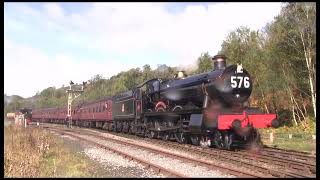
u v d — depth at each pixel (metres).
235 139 17.02
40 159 14.88
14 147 13.31
